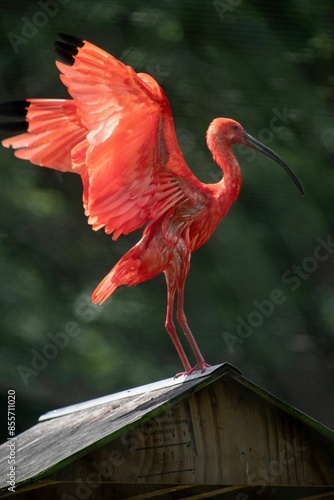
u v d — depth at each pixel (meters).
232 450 7.27
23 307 15.79
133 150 8.10
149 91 7.80
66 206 16.27
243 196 15.88
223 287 15.96
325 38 15.80
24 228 16.11
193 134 16.00
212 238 15.93
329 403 16.11
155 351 15.94
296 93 15.93
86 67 7.59
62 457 6.82
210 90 16.02
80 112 7.61
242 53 15.97
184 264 8.52
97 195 8.15
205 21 15.96
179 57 16.05
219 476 7.20
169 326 8.45
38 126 8.73
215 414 7.27
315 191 15.80
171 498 7.84
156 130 8.11
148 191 8.35
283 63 15.92
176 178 8.46
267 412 7.41
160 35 16.06
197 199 8.58
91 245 16.16
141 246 8.37
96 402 8.73
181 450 7.14
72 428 8.02
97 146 7.91
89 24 16.03
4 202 16.12
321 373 16.06
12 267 15.94
